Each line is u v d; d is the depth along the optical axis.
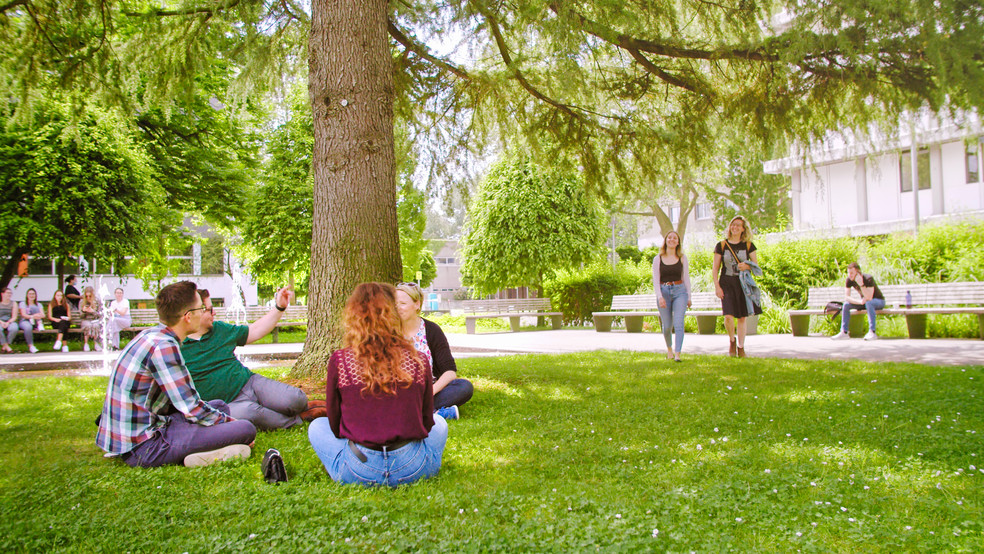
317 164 6.27
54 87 7.96
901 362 7.78
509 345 13.12
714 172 9.57
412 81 8.99
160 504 3.04
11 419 5.49
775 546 2.39
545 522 2.63
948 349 9.16
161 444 3.76
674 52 7.98
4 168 14.82
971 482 3.09
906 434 4.01
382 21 6.35
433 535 2.53
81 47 7.77
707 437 4.20
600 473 3.45
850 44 6.48
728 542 2.41
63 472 3.64
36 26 7.45
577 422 4.79
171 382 3.73
